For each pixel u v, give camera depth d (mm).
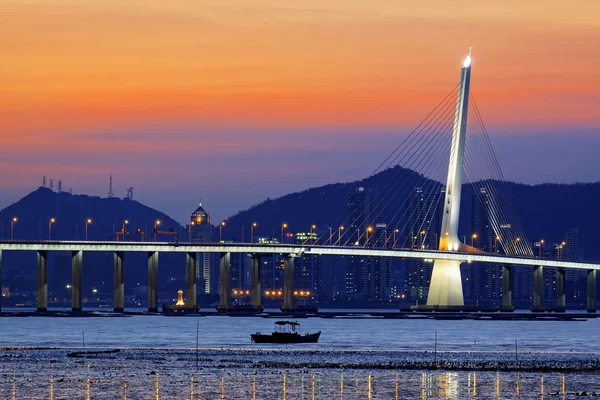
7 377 199500
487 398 180000
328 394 182625
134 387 188625
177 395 181250
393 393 184000
